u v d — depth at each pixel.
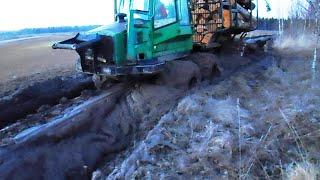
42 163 7.37
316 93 9.76
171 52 11.20
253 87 11.12
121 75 10.20
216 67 12.58
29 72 16.81
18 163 7.13
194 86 10.87
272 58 16.33
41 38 37.56
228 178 6.30
